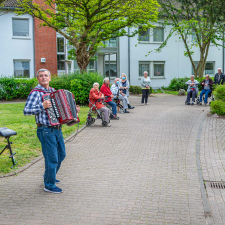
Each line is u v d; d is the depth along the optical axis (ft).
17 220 14.84
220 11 81.30
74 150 27.81
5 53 86.58
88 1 55.21
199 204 16.42
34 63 89.30
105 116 38.04
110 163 23.99
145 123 40.06
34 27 88.38
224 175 20.92
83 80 58.03
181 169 22.30
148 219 14.79
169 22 100.32
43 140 17.61
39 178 20.85
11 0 86.94
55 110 17.04
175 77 102.83
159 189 18.58
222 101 44.96
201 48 93.40
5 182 20.13
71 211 15.76
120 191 18.37
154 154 26.32
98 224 14.37
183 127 37.19
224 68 107.14
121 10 60.29
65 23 66.23
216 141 29.94
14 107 56.39
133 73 98.53
